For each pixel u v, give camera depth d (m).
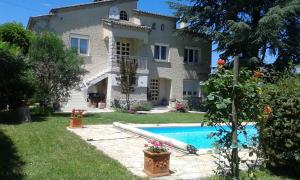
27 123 15.89
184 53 33.19
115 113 23.12
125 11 30.16
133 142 12.09
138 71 28.48
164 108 30.19
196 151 10.34
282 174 8.42
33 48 19.19
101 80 27.67
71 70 19.56
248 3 28.80
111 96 27.25
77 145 11.09
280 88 8.41
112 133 13.98
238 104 6.66
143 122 19.06
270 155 8.32
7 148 10.21
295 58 28.45
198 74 33.78
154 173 7.82
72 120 15.22
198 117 23.12
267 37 26.22
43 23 26.27
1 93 17.19
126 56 28.38
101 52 28.62
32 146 10.66
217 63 6.91
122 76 25.80
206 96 6.86
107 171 8.12
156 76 31.31
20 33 25.39
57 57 19.48
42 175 7.56
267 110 7.12
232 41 27.30
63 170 8.04
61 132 13.60
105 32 28.59
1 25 25.58
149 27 29.30
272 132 8.16
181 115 24.19
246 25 26.55
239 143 7.21
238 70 6.66
